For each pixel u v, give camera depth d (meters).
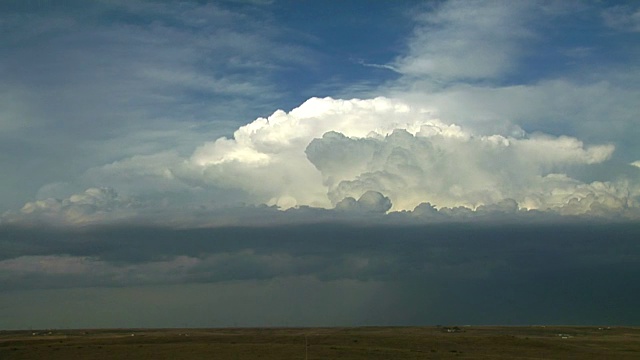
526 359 114.94
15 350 121.81
